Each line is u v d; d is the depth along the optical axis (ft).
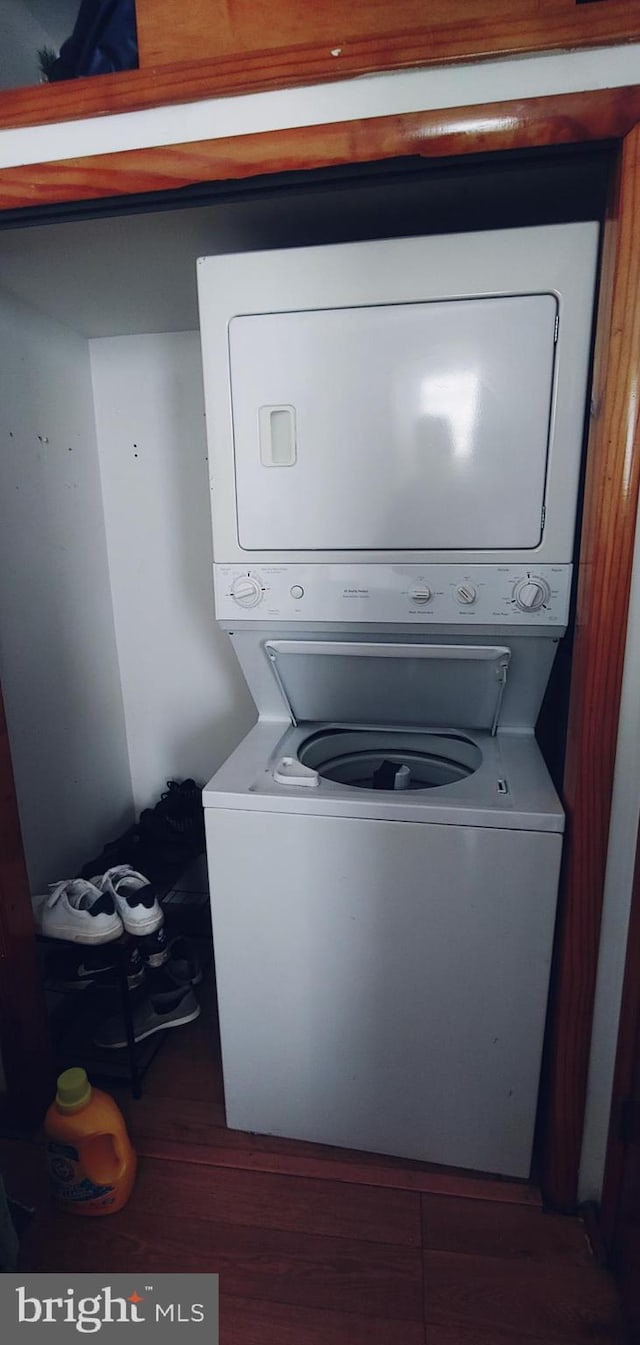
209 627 7.43
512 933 4.30
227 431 4.55
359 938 4.52
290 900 4.55
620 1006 4.25
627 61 3.27
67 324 6.39
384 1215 4.63
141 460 7.06
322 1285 4.22
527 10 3.26
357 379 4.28
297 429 4.45
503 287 4.00
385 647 4.83
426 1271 4.30
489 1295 4.17
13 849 4.98
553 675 5.99
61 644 6.55
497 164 3.63
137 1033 5.85
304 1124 5.09
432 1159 4.93
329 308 4.23
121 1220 4.61
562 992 4.32
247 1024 4.92
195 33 3.53
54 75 4.19
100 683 7.34
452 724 5.51
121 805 7.91
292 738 5.43
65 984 5.81
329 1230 4.54
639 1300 3.80
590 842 4.08
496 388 4.14
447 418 4.23
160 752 7.98
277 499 4.60
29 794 6.10
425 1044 4.66
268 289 4.27
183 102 3.63
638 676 3.86
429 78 3.43
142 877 5.91
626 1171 4.12
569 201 4.36
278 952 4.69
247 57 3.47
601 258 3.86
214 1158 5.03
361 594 4.63
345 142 3.55
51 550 6.33
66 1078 4.59
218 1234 4.52
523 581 4.37
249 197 3.91
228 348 4.41
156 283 5.42
